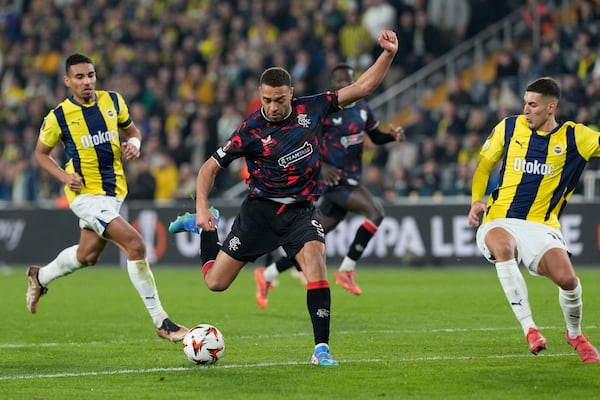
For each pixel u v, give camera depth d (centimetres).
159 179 7688
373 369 2620
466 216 6425
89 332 3559
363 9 8388
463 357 2827
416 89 8275
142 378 2550
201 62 8631
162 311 3117
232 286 5475
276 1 8638
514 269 2653
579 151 2719
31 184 8006
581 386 2355
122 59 8806
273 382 2456
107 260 7138
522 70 7419
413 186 7006
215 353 2734
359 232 4266
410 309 4172
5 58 9719
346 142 4244
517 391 2309
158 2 9319
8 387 2450
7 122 8981
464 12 8331
